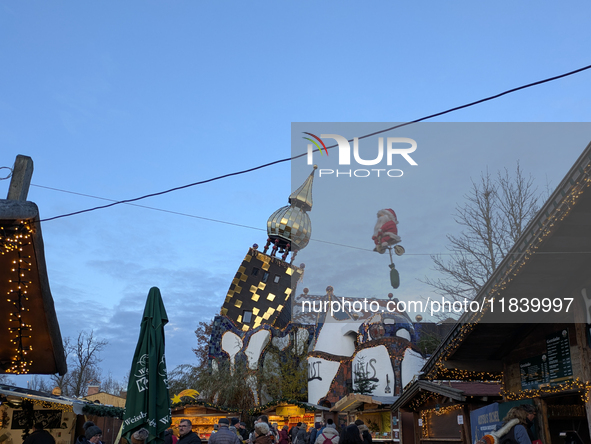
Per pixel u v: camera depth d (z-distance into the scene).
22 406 18.88
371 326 42.09
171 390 39.81
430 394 17.25
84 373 60.81
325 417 31.95
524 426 7.26
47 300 12.61
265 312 55.53
